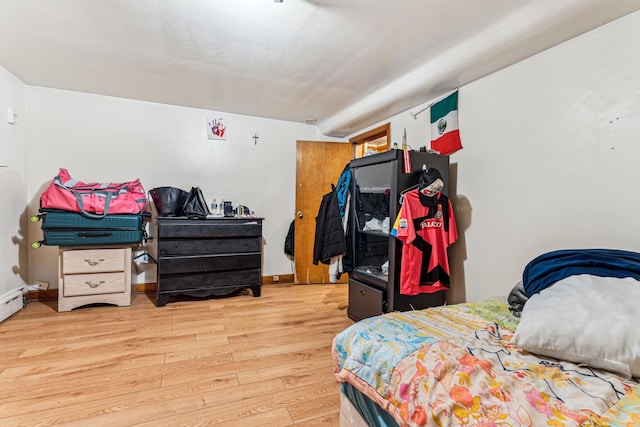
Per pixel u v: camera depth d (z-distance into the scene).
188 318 2.67
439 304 2.43
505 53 1.87
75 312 2.74
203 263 3.10
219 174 3.71
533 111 1.89
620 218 1.51
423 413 0.86
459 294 2.39
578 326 0.96
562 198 1.75
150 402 1.52
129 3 1.69
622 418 0.71
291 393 1.63
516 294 1.48
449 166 2.46
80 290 2.76
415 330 1.23
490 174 2.16
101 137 3.20
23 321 2.51
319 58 2.29
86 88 2.99
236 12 1.75
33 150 2.97
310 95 3.06
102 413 1.44
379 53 2.19
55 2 1.68
